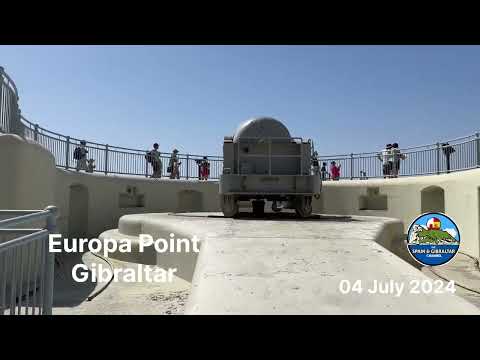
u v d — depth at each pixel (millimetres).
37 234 3750
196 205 23422
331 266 5055
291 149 13234
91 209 18750
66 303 7188
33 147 9164
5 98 9820
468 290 9336
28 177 8844
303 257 5477
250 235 7160
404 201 18766
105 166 19953
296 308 3797
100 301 7344
